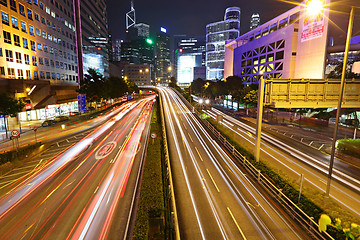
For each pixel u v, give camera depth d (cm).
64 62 6431
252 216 1352
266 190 1677
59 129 3947
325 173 2031
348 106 2092
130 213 1369
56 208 1433
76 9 7588
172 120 4959
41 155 2525
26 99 4453
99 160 2331
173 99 9150
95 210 1407
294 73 8156
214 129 3741
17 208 1438
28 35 4728
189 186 1747
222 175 1964
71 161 2308
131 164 2209
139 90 13425
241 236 1173
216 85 9619
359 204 1516
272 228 1242
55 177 1909
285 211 1406
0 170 1961
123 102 9094
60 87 5922
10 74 4156
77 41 7744
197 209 1423
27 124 4394
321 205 1354
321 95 2059
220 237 1166
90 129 3953
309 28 6988
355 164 2259
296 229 1232
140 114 5825
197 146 2920
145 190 1449
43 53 5312
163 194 1460
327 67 6625
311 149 2781
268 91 2016
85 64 8288
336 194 1645
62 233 1195
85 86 5916
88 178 1883
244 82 11688
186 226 1252
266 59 9719
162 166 1997
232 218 1331
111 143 2995
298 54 7544
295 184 1661
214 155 2541
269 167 1989
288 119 5062
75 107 6950
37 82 4550
